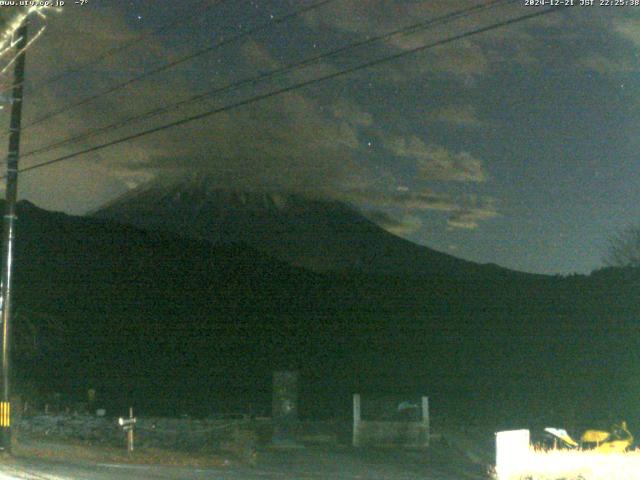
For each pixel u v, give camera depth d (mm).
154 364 47156
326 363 49188
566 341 47031
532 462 17297
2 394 20266
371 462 21922
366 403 26922
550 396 39344
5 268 20812
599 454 18500
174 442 24922
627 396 38125
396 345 50156
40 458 19250
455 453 24156
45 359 44344
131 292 57531
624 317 47500
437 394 41500
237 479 15578
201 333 52844
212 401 40219
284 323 54250
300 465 20906
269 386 44188
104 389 41844
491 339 48906
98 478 15148
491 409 36094
